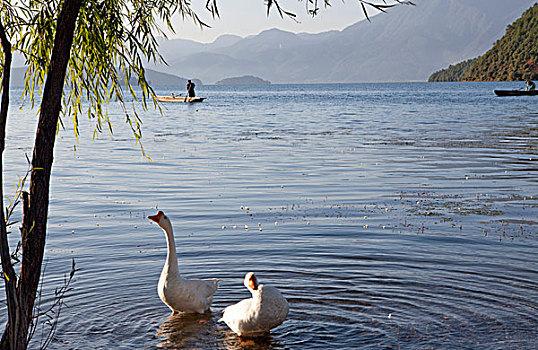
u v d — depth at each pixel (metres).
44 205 5.71
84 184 18.50
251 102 92.50
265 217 13.84
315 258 10.57
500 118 47.41
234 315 7.70
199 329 7.95
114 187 17.97
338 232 12.36
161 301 8.81
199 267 10.18
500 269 9.87
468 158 23.86
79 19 6.48
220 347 7.40
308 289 9.07
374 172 20.53
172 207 15.05
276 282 9.39
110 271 9.97
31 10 6.32
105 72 6.57
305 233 12.31
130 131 39.12
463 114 53.69
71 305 8.53
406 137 32.97
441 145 28.61
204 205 15.26
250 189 17.48
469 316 8.02
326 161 23.45
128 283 9.43
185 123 46.75
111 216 14.06
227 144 30.22
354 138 32.78
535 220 13.24
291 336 7.59
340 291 8.98
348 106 74.44
